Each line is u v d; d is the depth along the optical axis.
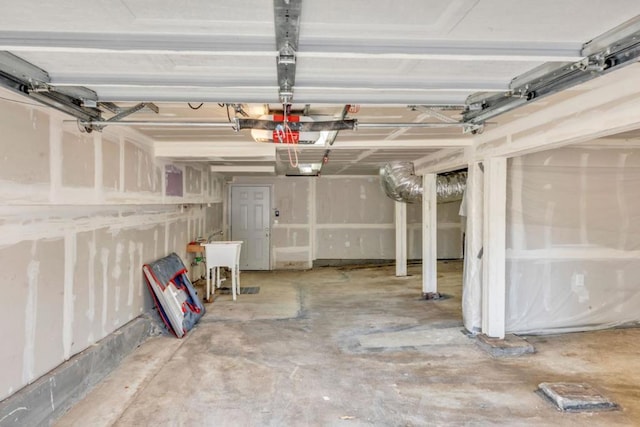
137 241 4.06
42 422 2.37
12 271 2.23
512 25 1.34
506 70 1.79
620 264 4.36
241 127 2.48
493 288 3.88
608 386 2.97
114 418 2.52
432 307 5.32
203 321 4.69
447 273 7.79
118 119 2.49
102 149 3.13
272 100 2.16
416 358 3.54
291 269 8.67
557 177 4.22
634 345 3.85
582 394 2.73
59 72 1.77
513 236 4.17
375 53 1.47
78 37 1.39
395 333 4.22
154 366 3.35
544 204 4.21
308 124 2.56
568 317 4.28
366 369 3.30
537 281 4.22
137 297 4.04
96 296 3.20
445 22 1.32
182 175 5.30
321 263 8.90
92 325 3.14
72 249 2.85
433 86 1.94
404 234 7.59
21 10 1.21
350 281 7.16
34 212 2.43
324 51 1.46
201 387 2.96
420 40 1.45
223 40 1.42
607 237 4.32
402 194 6.16
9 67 1.64
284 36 1.35
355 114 2.89
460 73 1.83
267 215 8.71
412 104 2.23
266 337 4.12
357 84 1.91
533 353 3.64
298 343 3.93
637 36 1.38
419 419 2.53
